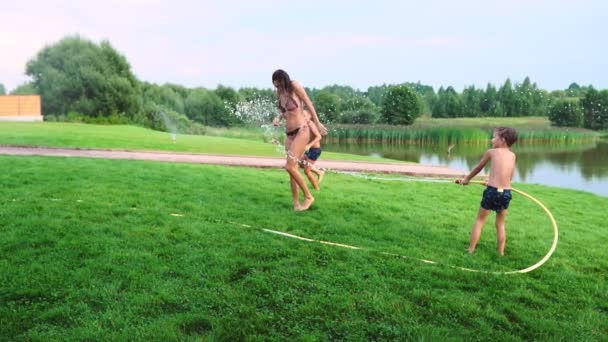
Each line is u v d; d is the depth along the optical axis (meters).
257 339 3.53
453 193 10.55
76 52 46.03
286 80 6.89
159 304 3.99
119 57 47.78
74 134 20.70
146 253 5.05
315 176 11.56
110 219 6.25
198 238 5.71
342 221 7.01
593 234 7.54
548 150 34.97
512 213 8.85
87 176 9.41
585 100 66.19
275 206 7.79
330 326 3.79
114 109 45.12
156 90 61.59
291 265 5.02
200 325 3.72
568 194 12.27
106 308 3.87
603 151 33.88
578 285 5.08
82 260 4.78
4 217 6.09
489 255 5.95
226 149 18.92
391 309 4.10
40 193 7.57
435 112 95.81
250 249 5.39
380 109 71.81
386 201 8.90
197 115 61.47
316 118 7.41
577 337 3.84
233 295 4.21
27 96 38.19
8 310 3.75
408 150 35.62
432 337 3.64
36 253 4.94
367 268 5.04
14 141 16.36
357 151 34.47
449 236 6.69
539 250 6.33
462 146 39.97
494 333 3.79
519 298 4.60
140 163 12.00
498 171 5.84
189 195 8.14
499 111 94.56
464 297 4.47
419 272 5.01
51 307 3.86
